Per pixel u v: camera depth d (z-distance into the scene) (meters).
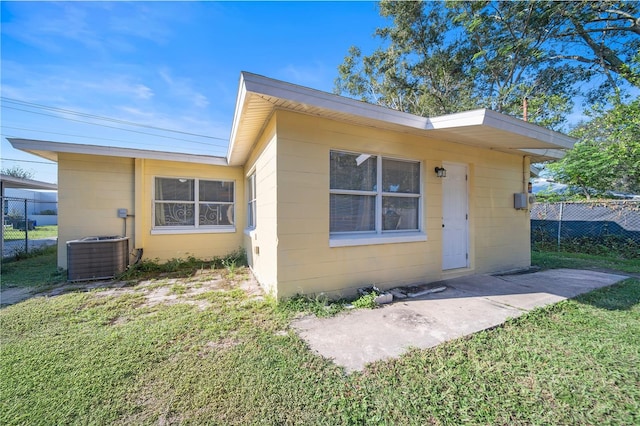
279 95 2.98
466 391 1.82
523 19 10.77
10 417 1.58
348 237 3.95
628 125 7.53
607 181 9.12
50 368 2.07
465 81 12.80
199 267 6.16
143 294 4.08
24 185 9.10
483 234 5.39
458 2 11.42
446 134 4.38
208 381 1.92
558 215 8.67
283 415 1.62
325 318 3.10
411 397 1.76
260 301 3.67
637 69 7.61
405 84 14.11
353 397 1.77
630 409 1.66
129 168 6.19
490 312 3.25
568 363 2.15
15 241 10.77
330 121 3.76
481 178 5.36
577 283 4.56
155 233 6.41
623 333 2.68
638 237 7.14
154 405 1.69
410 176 4.59
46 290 4.31
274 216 3.54
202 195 7.00
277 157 3.41
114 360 2.19
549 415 1.61
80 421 1.56
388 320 3.03
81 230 5.79
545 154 6.04
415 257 4.50
